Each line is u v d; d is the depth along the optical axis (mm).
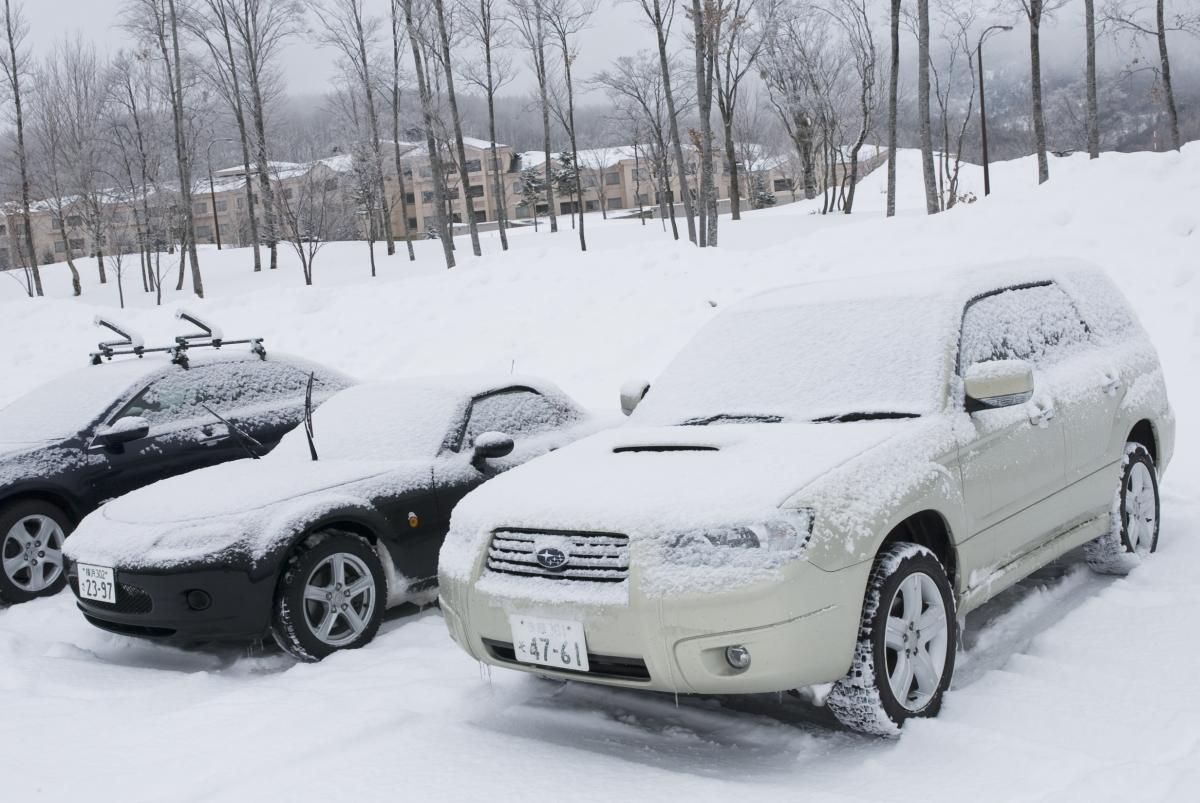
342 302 16656
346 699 4227
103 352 8195
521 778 3371
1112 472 5016
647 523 3416
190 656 5422
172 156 46906
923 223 13734
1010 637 4477
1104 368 5086
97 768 3730
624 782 3293
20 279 47469
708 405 4633
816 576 3256
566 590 3492
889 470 3629
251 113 43688
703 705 4078
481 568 3750
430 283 16406
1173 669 3830
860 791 3107
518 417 6391
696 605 3238
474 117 88938
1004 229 12750
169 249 53094
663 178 41000
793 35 43125
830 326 4723
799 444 3801
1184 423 8000
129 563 4930
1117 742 3307
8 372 15008
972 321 4516
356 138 48406
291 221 36969
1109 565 5148
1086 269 5730
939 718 3635
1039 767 3109
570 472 4016
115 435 6879
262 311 16984
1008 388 3971
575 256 15922
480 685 4363
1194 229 11414
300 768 3553
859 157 63938
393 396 6570
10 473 6664
